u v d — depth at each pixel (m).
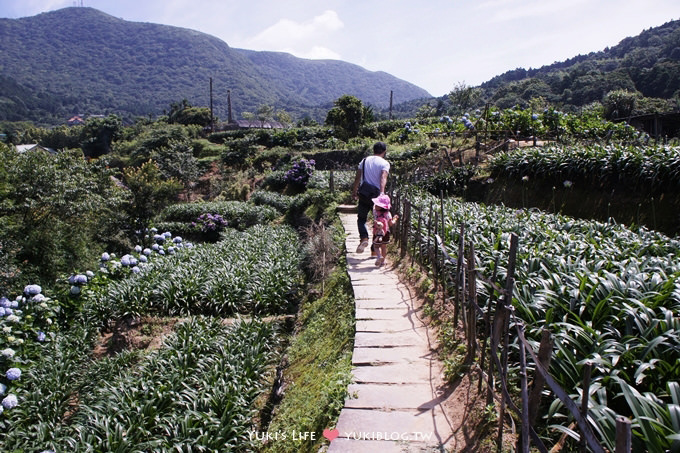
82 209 12.94
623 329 3.53
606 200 9.41
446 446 3.06
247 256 11.88
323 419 3.84
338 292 7.16
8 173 11.72
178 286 9.62
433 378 3.95
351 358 4.47
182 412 5.41
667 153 8.75
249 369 6.35
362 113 38.31
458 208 9.33
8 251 9.80
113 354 8.26
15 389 6.56
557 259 4.91
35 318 8.49
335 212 13.79
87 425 5.38
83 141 67.56
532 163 11.46
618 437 1.63
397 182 12.88
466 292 4.39
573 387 3.01
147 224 19.23
